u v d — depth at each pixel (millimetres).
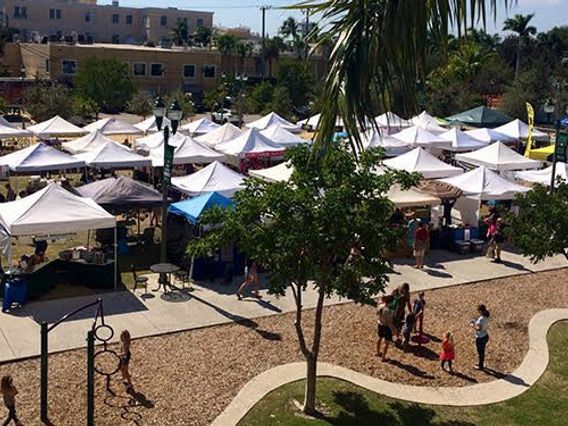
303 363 13164
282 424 10766
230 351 13602
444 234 22625
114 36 111312
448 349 13031
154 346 13727
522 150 41656
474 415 11508
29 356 12891
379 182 10156
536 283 19328
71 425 10492
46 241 19156
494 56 67438
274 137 34062
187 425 10664
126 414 10898
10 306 15406
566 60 70875
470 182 23922
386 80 4039
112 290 17078
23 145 41312
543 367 13578
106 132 36625
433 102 55438
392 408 11562
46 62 72812
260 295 17047
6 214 16547
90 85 58812
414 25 3832
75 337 13953
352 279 10195
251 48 84688
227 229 10180
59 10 105250
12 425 10375
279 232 9883
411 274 19625
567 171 26344
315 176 10086
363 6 4027
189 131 38656
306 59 4402
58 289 16984
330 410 11328
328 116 4258
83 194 20688
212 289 17453
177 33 103688
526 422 11344
